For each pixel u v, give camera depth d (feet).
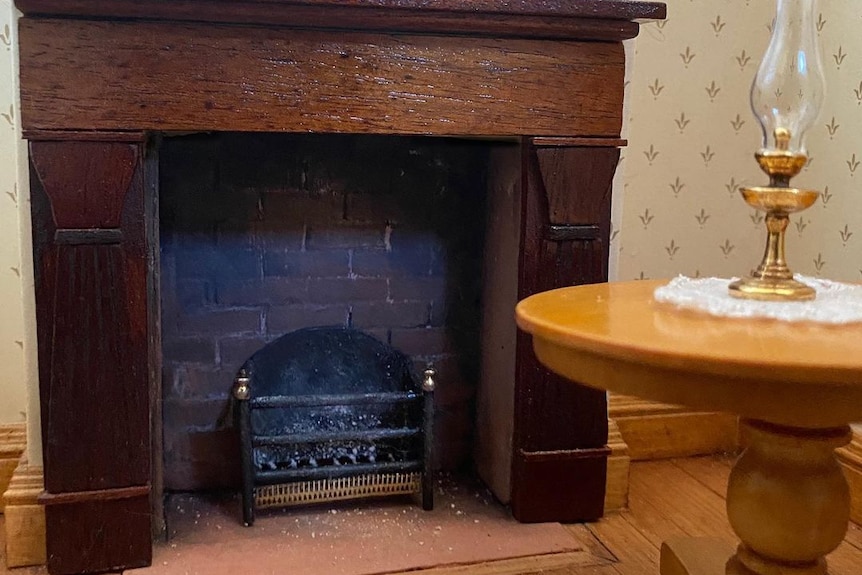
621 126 5.16
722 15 6.63
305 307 6.11
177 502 5.84
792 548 3.43
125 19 4.37
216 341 5.95
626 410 6.84
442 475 6.43
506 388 5.77
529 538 5.31
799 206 3.52
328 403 5.49
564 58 4.98
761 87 3.72
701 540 4.17
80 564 4.76
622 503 5.89
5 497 4.86
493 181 6.03
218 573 4.79
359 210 6.10
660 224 6.78
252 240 5.93
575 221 5.20
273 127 4.63
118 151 4.45
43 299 4.52
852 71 6.32
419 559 5.01
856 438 5.93
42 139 4.34
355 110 4.72
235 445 6.04
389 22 4.60
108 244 4.54
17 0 4.17
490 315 6.13
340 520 5.55
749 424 3.52
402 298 6.29
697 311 3.39
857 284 4.08
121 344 4.64
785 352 2.64
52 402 4.60
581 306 3.52
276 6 4.42
